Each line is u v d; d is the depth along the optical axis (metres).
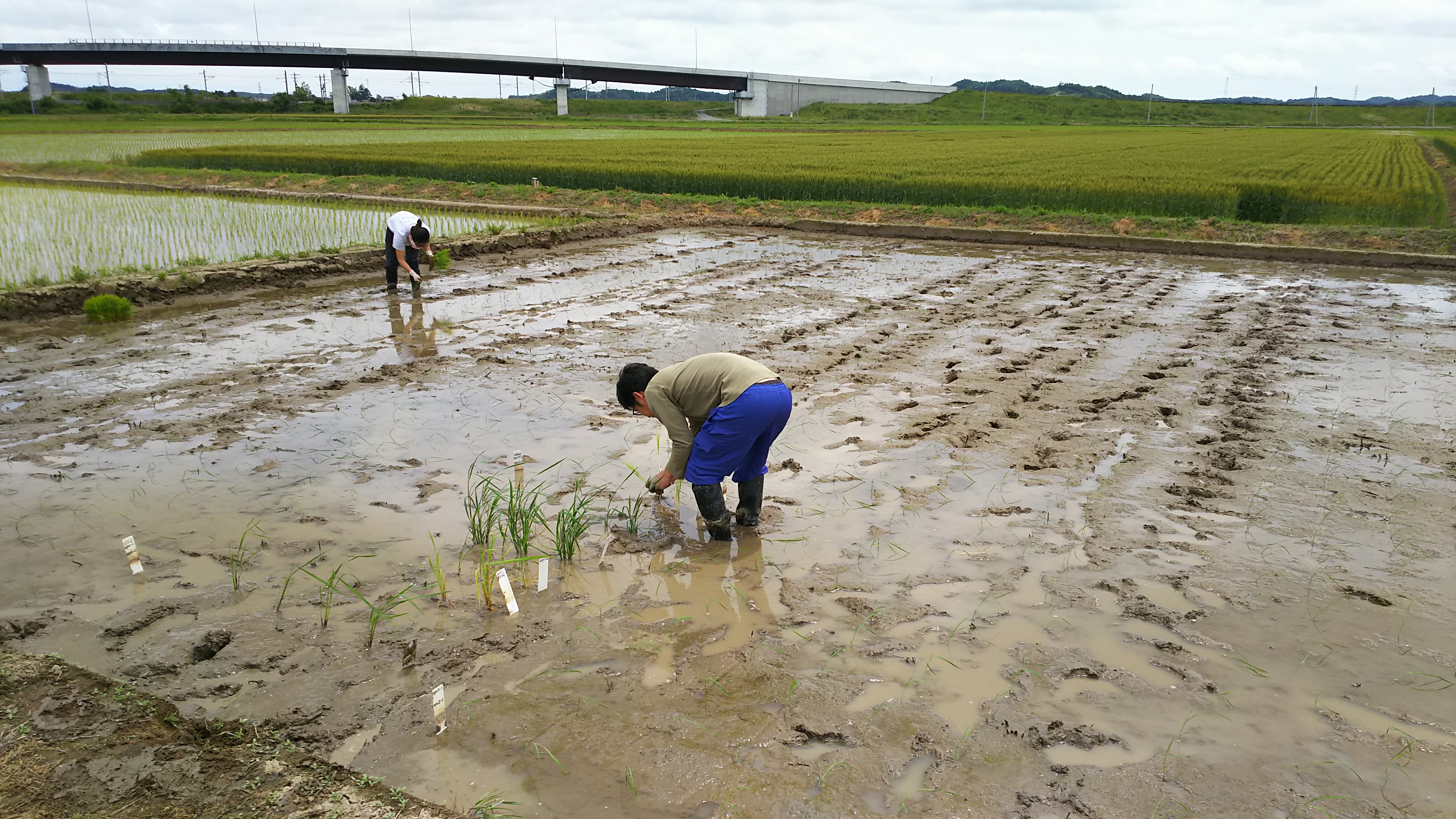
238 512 4.72
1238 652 3.51
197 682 3.30
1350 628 3.67
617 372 7.42
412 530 4.54
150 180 24.23
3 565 4.14
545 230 15.12
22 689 3.21
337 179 24.12
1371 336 8.88
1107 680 3.34
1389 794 2.75
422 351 8.09
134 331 8.79
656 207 20.05
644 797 2.71
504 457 5.54
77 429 5.96
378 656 3.47
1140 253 15.16
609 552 4.36
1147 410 6.51
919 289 11.35
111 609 3.78
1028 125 93.62
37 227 14.95
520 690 3.26
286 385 7.00
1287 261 14.32
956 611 3.83
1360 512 4.77
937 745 2.97
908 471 5.38
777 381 4.29
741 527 4.62
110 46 79.56
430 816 2.61
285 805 2.67
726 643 3.60
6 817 2.60
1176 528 4.59
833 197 20.27
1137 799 2.72
